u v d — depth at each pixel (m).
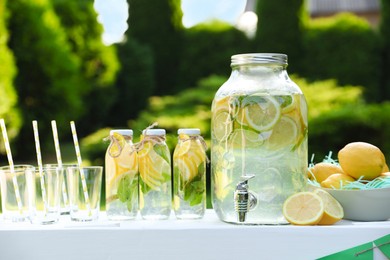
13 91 5.69
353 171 1.53
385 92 7.31
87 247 1.34
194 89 7.25
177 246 1.34
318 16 12.42
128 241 1.34
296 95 1.42
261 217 1.41
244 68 1.46
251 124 1.39
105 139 1.51
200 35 7.75
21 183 1.42
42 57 6.28
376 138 5.97
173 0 7.92
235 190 1.37
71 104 6.57
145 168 1.49
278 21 7.36
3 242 1.33
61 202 1.55
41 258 1.34
